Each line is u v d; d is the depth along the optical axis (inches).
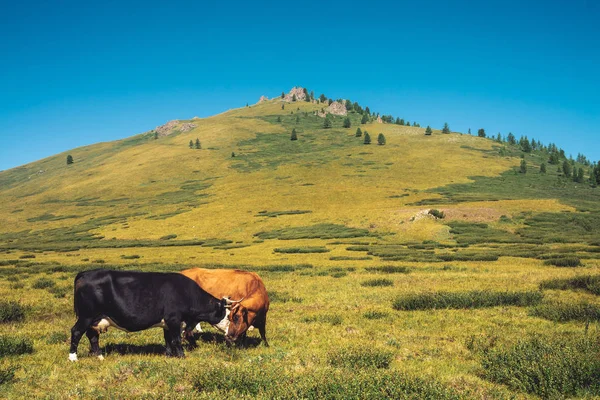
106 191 5807.1
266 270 1339.8
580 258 1428.4
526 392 285.0
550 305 569.6
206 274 429.7
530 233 2310.5
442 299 633.6
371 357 346.3
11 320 565.3
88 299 347.9
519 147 7819.9
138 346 421.7
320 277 1098.1
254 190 4606.3
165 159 7224.4
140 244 2755.9
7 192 7111.2
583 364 292.7
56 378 309.6
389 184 4537.4
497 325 500.1
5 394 273.4
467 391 273.4
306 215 3260.3
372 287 870.4
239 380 281.3
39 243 3218.5
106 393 271.9
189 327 397.7
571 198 4052.7
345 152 6796.3
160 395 255.9
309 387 263.4
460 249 1915.6
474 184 4645.7
